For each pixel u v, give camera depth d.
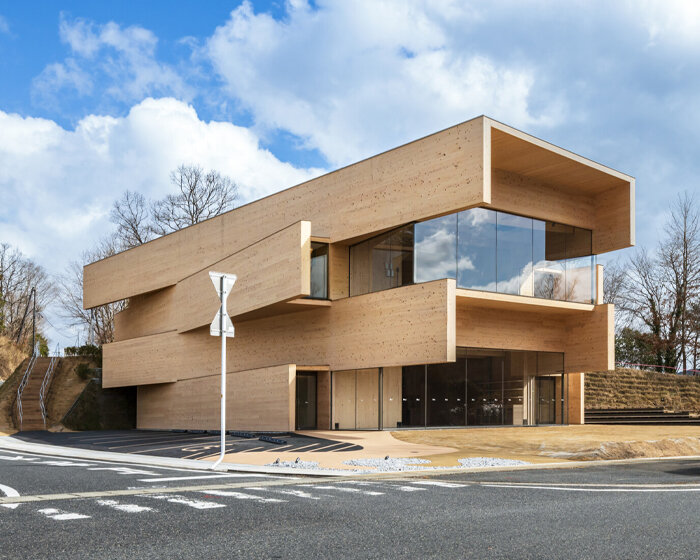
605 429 25.09
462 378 25.95
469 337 25.72
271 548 5.56
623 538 6.05
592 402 35.91
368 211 25.25
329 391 26.42
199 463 14.05
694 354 42.97
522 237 26.22
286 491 9.21
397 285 24.31
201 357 32.50
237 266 28.61
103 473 11.83
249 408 26.95
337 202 26.55
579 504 8.23
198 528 6.40
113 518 6.91
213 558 5.21
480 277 24.77
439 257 24.00
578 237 28.06
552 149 23.72
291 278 24.75
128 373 37.25
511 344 26.94
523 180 26.27
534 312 27.80
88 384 39.88
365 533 6.21
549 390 28.39
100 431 33.97
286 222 28.73
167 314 35.84
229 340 31.05
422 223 23.83
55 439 26.00
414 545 5.70
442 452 17.19
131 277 38.38
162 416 34.41
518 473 12.66
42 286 72.69
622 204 27.55
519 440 19.89
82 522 6.68
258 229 30.16
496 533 6.24
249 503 7.97
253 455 16.11
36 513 7.21
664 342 43.84
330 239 26.56
